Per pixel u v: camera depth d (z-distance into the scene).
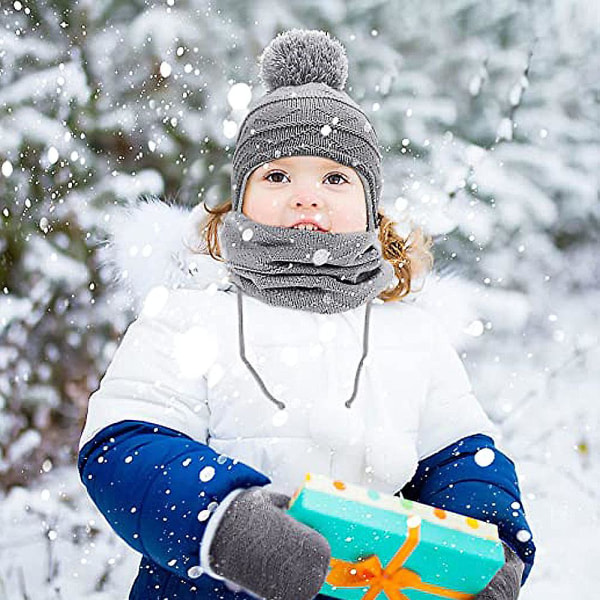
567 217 4.86
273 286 1.39
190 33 3.83
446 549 1.12
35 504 2.66
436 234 3.53
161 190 3.41
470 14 4.53
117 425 1.27
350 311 1.46
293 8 4.20
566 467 3.17
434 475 1.44
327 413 1.31
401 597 1.15
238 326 1.38
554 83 4.71
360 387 1.38
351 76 4.29
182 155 3.74
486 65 4.43
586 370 4.04
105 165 3.52
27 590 2.32
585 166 4.77
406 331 1.48
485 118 4.52
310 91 1.52
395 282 1.69
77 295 3.27
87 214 3.29
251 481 1.15
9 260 3.25
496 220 4.36
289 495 1.29
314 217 1.41
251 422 1.33
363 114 1.54
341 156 1.46
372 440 1.33
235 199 1.53
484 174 4.32
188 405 1.33
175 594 1.27
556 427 3.49
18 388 3.05
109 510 1.19
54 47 3.55
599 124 4.81
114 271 1.92
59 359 3.25
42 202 3.29
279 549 1.06
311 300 1.40
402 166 4.14
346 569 1.13
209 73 3.89
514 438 3.42
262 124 1.48
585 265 4.77
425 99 4.32
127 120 3.61
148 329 1.38
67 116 3.45
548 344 4.30
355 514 1.11
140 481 1.17
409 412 1.42
